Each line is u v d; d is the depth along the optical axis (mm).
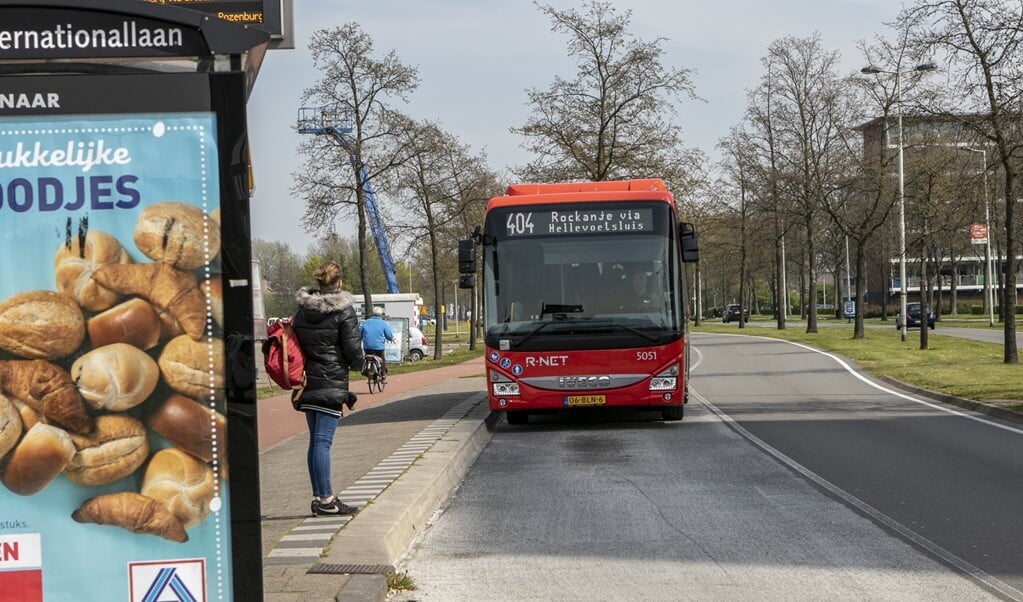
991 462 12578
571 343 16125
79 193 4684
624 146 38125
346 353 8992
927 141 36656
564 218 16312
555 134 38125
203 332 4727
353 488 10219
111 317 4699
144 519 4719
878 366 32062
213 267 4727
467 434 14688
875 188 47156
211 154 4715
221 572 4738
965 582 6902
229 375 4734
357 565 6973
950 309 99625
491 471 12703
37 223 4668
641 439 15523
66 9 4660
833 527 8820
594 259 16250
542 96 38344
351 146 36656
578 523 9250
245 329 4734
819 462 12797
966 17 26578
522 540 8570
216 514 4730
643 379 16078
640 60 37375
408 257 47594
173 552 4727
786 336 58062
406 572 7461
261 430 18688
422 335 53656
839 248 65625
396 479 10672
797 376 29625
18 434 4680
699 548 8102
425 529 9172
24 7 4645
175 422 4719
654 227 16234
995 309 88875
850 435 15633
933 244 49719
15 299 4672
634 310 16141
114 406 4703
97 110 4680
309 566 6953
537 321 16188
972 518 9125
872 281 116188
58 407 4695
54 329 4684
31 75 4648
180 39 4711
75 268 4684
